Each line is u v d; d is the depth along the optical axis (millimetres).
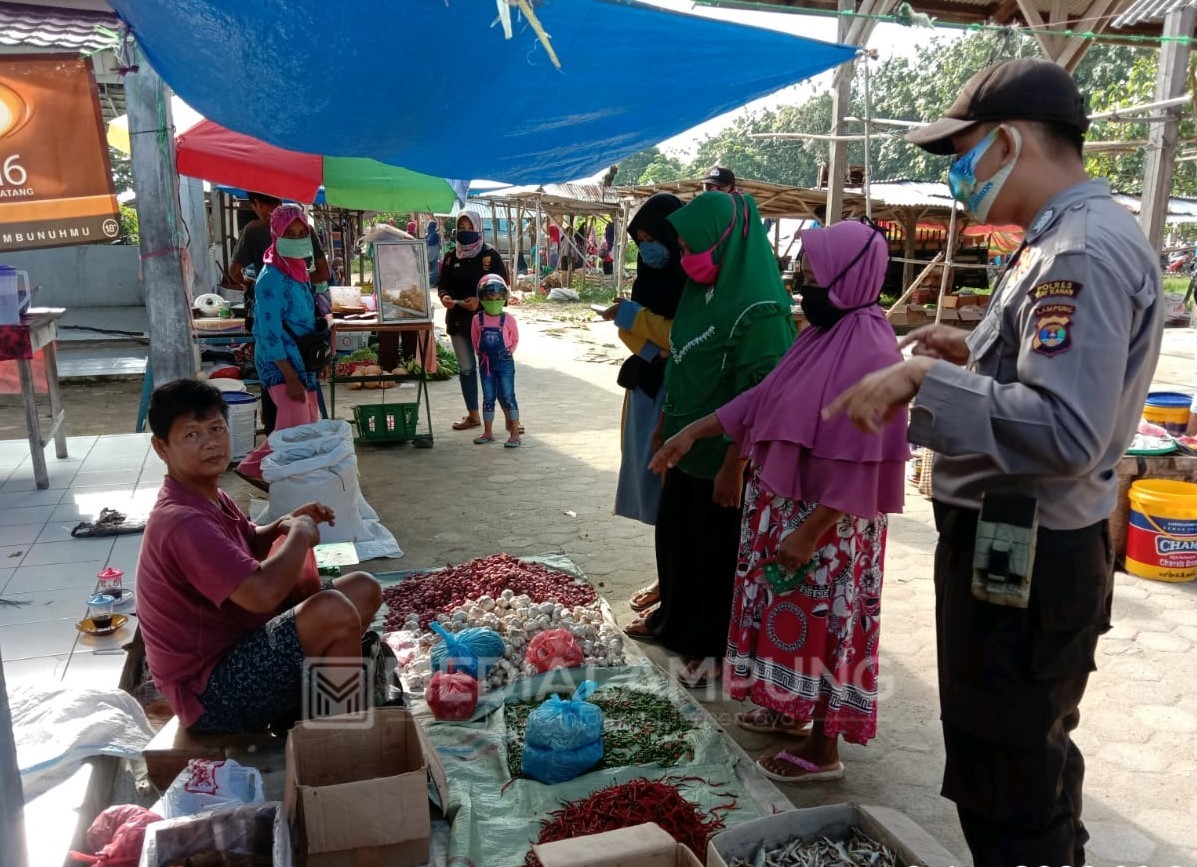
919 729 3713
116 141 10602
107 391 10461
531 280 26891
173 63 3652
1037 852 2109
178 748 3047
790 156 44188
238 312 10438
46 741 2951
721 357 3758
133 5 3219
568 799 3113
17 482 5895
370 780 2602
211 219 14336
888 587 5168
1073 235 1847
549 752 3215
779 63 3992
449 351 12727
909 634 4566
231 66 3514
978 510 2100
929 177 35344
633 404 4605
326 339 6121
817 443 2973
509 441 8180
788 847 2500
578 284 27125
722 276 3730
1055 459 1805
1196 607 4898
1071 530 2012
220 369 8500
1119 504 5453
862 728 3186
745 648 3338
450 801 3068
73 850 2572
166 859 2436
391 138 4289
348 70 3531
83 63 4633
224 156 7617
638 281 4500
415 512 6316
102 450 6625
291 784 2643
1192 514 5141
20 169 4691
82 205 4820
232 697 3061
